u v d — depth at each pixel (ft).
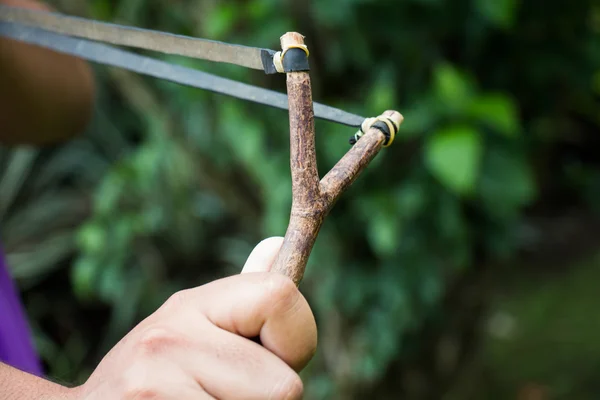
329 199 1.90
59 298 9.14
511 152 4.95
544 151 6.37
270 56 1.98
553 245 12.15
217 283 1.80
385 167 5.29
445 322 6.37
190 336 1.74
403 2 4.90
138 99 6.35
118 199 7.59
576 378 8.59
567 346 9.27
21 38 2.72
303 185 1.88
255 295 1.73
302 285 6.54
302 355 1.77
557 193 13.21
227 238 8.58
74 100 3.96
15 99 3.60
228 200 6.59
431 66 5.29
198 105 5.94
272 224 5.50
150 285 8.41
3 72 3.48
